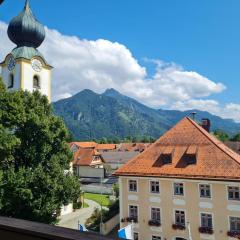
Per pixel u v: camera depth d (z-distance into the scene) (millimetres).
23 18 48688
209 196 29922
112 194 64938
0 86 27922
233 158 30578
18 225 2900
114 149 138125
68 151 29734
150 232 32406
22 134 27500
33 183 26516
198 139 33844
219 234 29219
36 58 47719
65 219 46406
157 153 34406
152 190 32750
